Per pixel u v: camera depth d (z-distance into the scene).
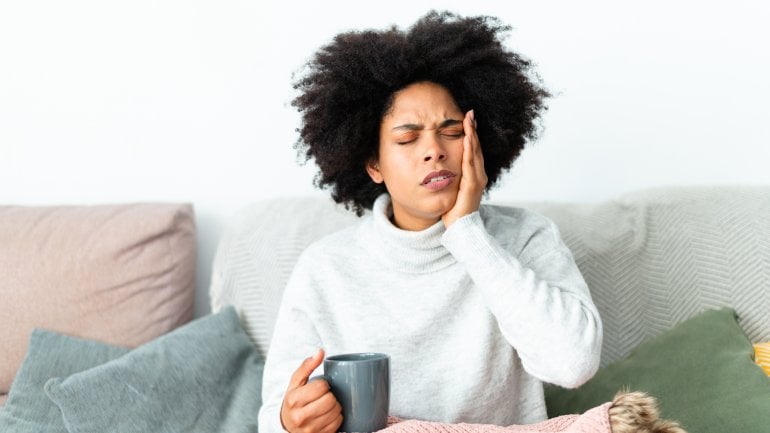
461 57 1.10
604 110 1.68
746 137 1.63
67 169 1.85
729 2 1.63
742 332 1.17
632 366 1.20
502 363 1.11
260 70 1.80
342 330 1.13
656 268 1.33
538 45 1.70
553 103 1.69
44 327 1.49
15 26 1.86
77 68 1.85
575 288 1.05
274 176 1.80
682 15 1.65
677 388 1.11
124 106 1.84
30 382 1.37
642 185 1.67
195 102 1.82
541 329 0.96
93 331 1.50
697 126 1.65
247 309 1.49
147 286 1.54
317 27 1.78
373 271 1.15
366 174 1.25
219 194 1.81
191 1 1.82
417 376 1.10
